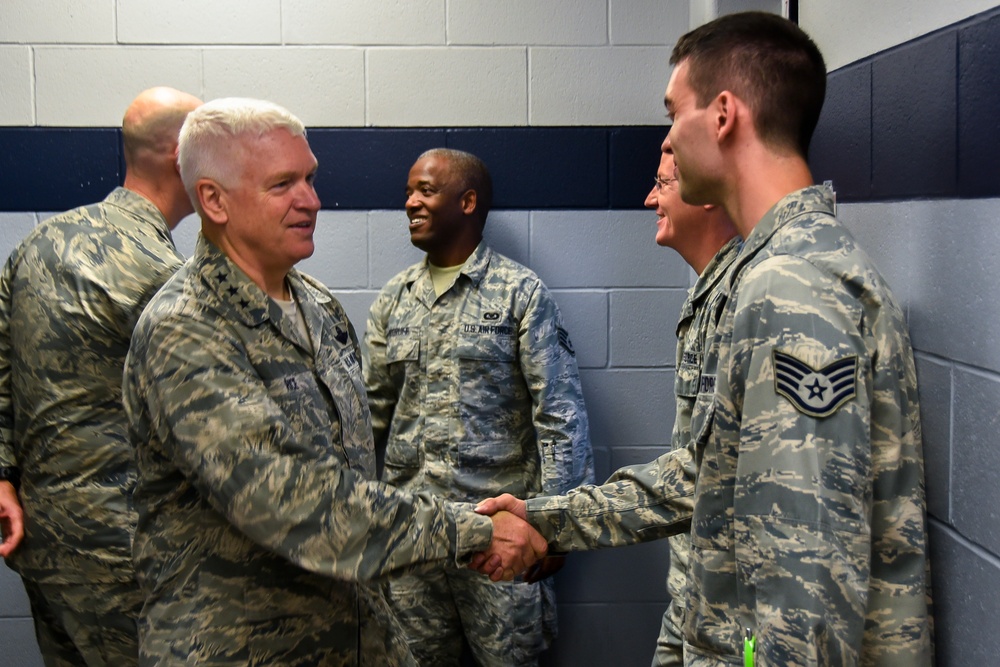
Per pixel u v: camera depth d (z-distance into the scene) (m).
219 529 1.61
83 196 2.87
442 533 1.66
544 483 2.64
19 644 2.93
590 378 3.02
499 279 2.72
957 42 1.43
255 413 1.55
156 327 1.59
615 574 3.04
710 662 1.35
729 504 1.33
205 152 1.64
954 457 1.46
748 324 1.27
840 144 1.96
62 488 2.15
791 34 1.41
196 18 2.87
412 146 2.93
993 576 1.35
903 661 1.32
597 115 2.95
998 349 1.32
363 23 2.90
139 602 2.18
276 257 1.67
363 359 2.88
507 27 2.92
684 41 1.48
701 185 1.46
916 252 1.58
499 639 2.67
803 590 1.16
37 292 2.17
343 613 1.69
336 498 1.58
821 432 1.20
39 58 2.85
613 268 2.99
